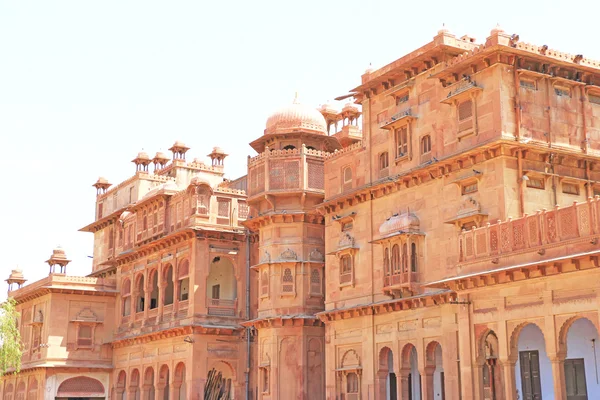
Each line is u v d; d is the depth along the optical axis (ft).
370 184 106.22
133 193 172.96
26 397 170.09
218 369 145.69
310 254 123.65
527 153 87.66
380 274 103.55
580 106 93.35
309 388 119.75
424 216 97.35
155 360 149.69
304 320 120.06
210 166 178.81
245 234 143.84
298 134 129.39
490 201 87.15
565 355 67.62
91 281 168.96
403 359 98.32
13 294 185.26
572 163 91.30
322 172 126.41
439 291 92.22
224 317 140.56
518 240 71.92
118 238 175.32
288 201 125.29
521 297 71.46
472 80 91.56
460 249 78.59
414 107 101.24
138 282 162.09
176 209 148.77
